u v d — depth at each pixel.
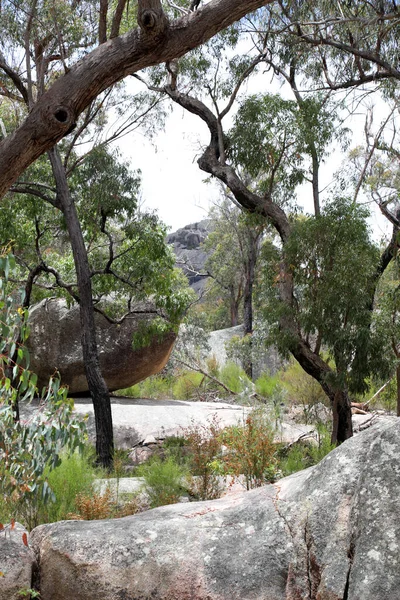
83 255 13.41
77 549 4.78
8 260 4.98
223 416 15.40
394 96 16.22
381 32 13.48
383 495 4.45
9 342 5.00
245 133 14.52
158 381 20.98
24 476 5.30
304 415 15.25
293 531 4.65
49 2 12.15
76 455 9.34
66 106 6.75
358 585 4.16
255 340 22.00
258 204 14.39
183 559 4.68
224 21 6.69
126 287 15.33
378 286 13.45
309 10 13.76
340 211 12.28
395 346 12.03
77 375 16.69
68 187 14.39
